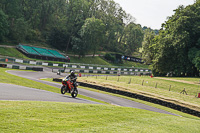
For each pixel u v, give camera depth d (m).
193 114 21.59
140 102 23.58
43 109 7.42
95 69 63.56
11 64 41.94
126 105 19.03
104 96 23.14
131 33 112.31
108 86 31.00
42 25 89.19
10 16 70.19
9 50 57.97
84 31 79.06
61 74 45.81
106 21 100.81
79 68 60.22
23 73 36.12
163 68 51.06
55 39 82.38
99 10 104.38
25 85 19.05
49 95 13.75
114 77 42.47
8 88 13.89
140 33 111.69
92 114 8.05
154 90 30.88
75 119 6.75
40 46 75.75
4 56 49.66
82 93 21.94
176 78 45.75
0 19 61.00
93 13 102.12
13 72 34.41
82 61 79.69
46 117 6.34
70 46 88.06
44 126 5.34
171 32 50.59
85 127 5.90
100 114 8.34
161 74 55.81
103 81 35.31
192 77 47.84
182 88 34.22
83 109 8.80
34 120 5.76
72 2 92.00
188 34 46.34
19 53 59.59
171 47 48.59
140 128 7.06
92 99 18.12
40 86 20.67
